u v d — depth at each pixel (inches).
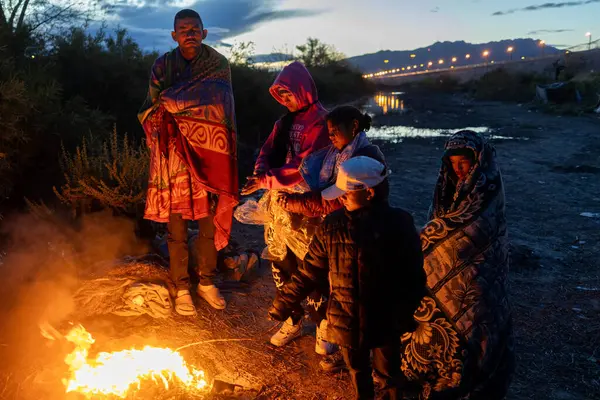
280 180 144.9
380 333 109.4
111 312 166.2
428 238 121.4
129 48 402.9
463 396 121.9
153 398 128.8
